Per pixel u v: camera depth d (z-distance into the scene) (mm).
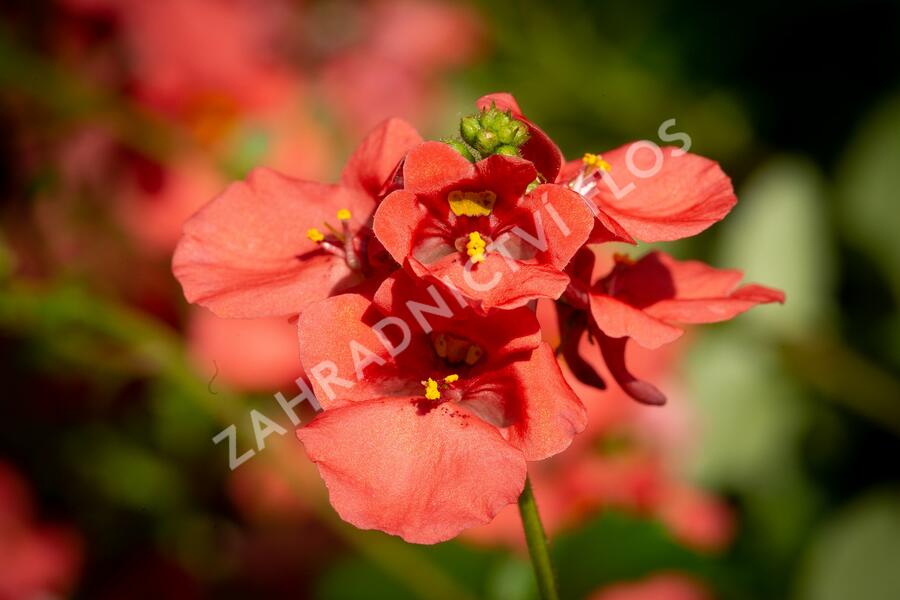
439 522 124
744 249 220
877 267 218
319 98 207
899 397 210
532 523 137
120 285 200
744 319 215
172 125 198
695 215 134
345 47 220
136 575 197
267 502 197
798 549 199
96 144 199
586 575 175
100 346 183
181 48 203
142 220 201
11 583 195
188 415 196
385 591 177
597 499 188
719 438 209
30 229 198
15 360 197
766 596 194
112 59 203
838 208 219
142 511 198
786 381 213
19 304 177
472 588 174
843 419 212
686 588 182
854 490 207
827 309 218
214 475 198
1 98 197
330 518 173
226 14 205
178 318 200
